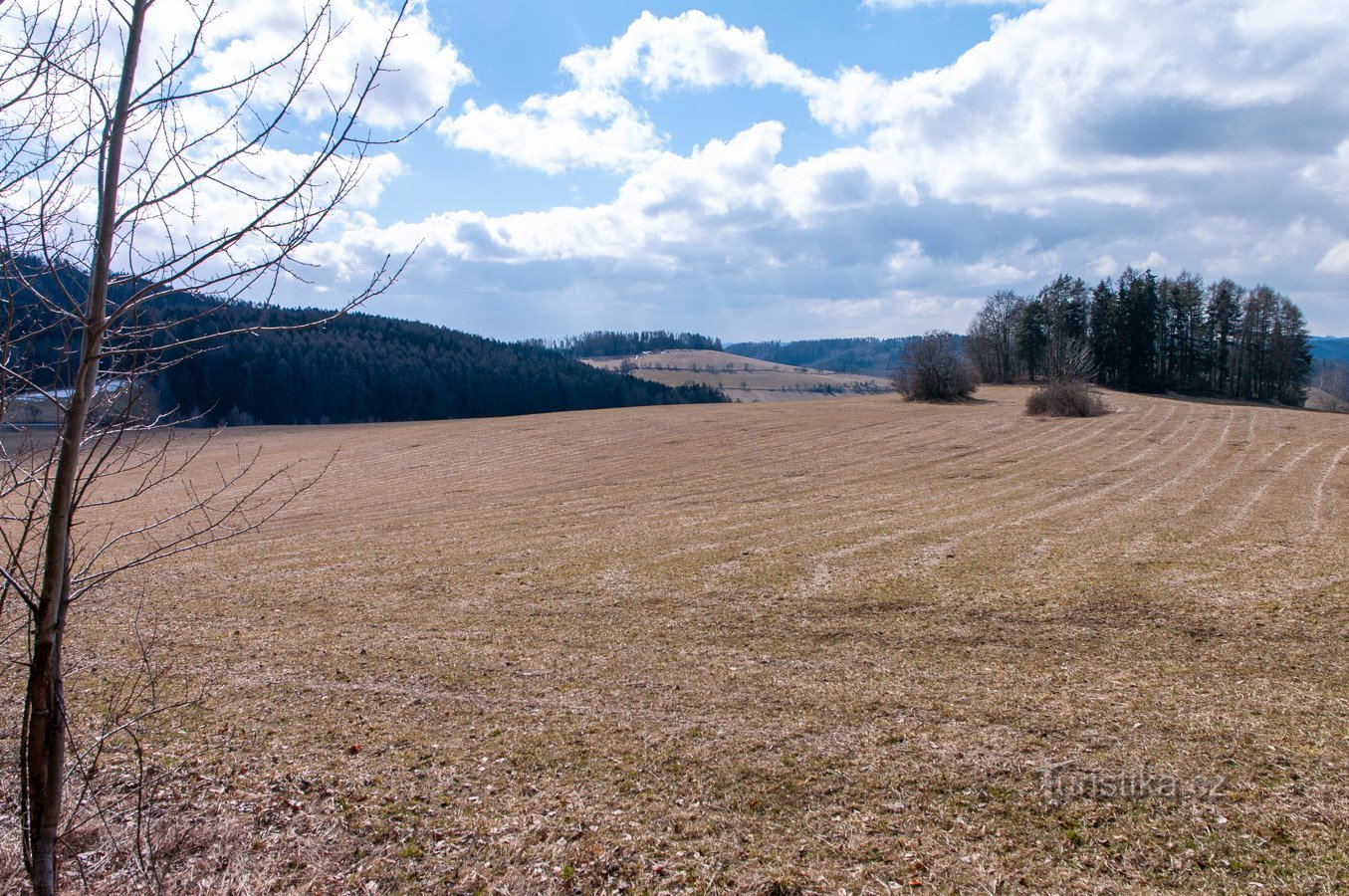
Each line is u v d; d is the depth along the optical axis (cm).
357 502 2823
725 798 657
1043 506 2250
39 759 355
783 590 1390
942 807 634
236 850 579
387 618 1275
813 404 6425
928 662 1006
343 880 549
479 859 573
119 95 325
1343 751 701
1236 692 857
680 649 1086
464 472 3584
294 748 764
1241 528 1792
